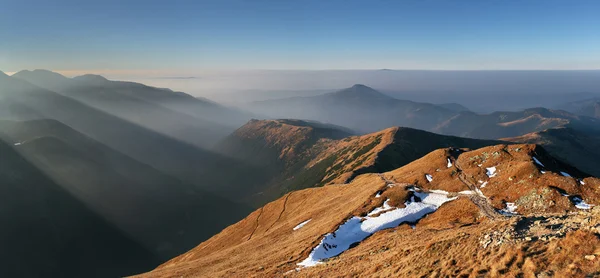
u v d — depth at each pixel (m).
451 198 65.81
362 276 32.25
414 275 25.05
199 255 106.38
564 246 17.98
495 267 19.50
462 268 22.16
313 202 104.25
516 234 23.39
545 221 25.47
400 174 92.56
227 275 55.34
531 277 17.02
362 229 61.31
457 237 29.86
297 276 42.84
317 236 60.31
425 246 32.16
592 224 19.48
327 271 40.50
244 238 101.44
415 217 61.53
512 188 60.91
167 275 70.12
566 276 15.70
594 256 15.86
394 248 41.19
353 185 102.94
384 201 70.88
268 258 59.44
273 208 118.00
